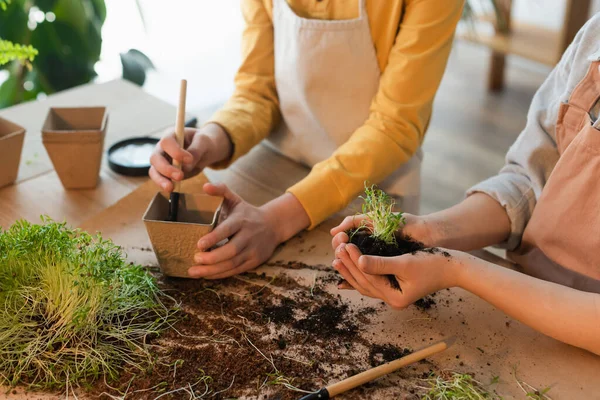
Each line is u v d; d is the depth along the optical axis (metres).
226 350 0.98
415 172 1.50
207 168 1.51
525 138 1.16
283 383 0.92
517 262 1.20
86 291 0.97
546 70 3.87
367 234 1.04
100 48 2.40
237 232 1.14
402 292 0.97
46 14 2.23
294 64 1.41
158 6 3.94
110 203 1.37
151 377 0.93
